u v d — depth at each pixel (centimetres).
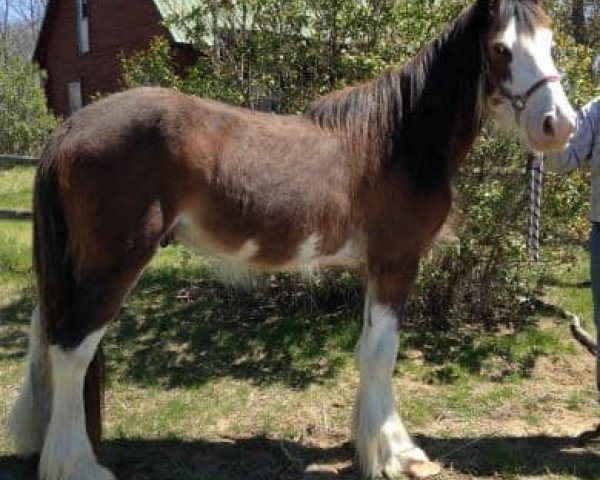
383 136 322
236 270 341
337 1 484
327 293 537
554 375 451
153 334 500
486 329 525
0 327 521
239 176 296
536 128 292
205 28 521
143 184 283
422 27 485
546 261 566
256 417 386
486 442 363
